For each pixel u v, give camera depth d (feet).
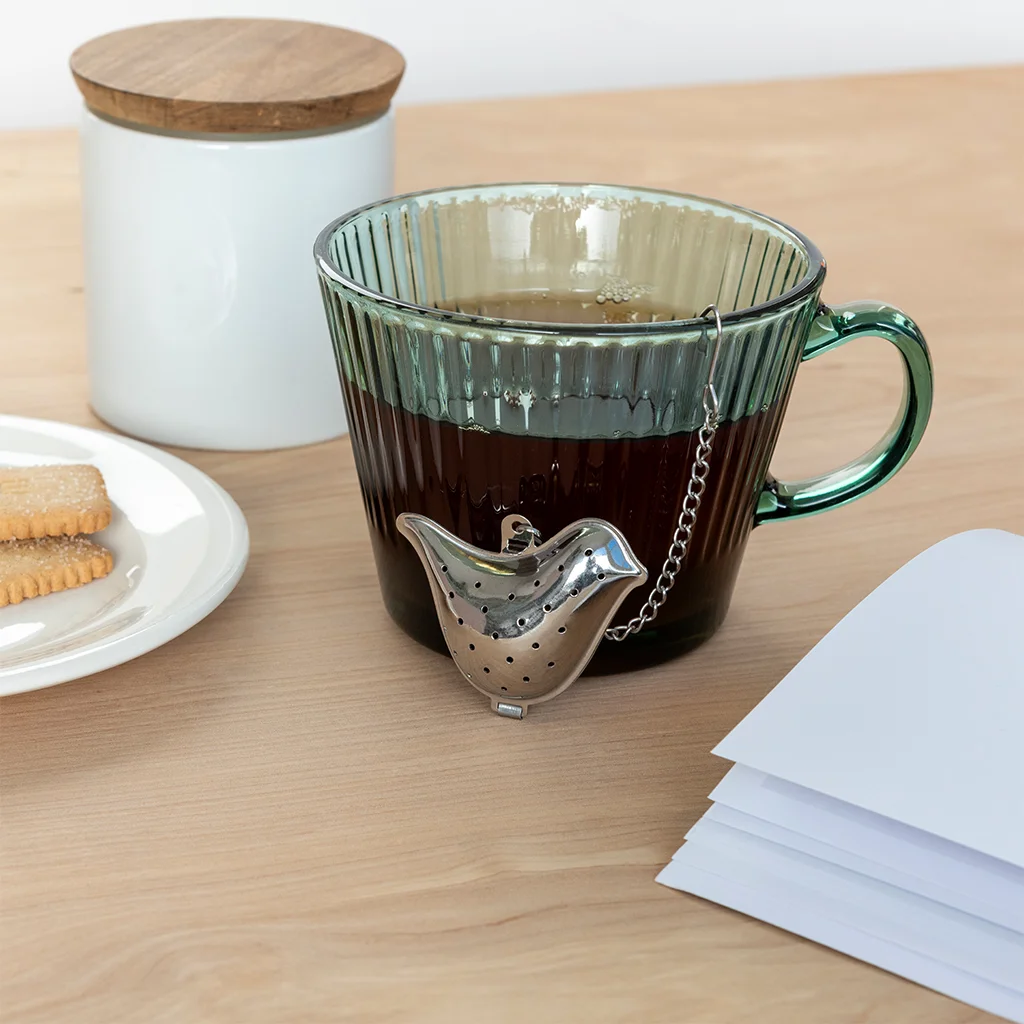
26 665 2.46
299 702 2.57
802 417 3.10
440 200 2.72
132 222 2.85
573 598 2.47
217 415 2.92
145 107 2.78
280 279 2.87
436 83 5.53
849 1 5.98
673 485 2.50
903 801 2.33
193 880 2.39
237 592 2.71
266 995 2.31
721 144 4.33
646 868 2.41
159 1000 2.30
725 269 2.71
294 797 2.47
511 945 2.35
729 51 5.90
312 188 2.85
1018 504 2.90
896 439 2.64
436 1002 2.31
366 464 2.58
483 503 2.51
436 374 2.47
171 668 2.60
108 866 2.40
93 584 2.65
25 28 4.89
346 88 2.84
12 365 3.11
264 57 2.93
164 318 2.88
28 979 2.31
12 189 3.77
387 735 2.54
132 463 2.79
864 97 4.94
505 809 2.46
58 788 2.47
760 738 2.38
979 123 4.73
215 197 2.82
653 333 2.43
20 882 2.38
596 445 2.47
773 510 2.64
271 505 2.86
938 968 2.33
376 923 2.36
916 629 2.50
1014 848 2.30
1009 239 3.75
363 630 2.67
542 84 5.68
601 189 2.73
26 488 2.71
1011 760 2.37
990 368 3.21
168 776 2.48
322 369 2.94
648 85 5.84
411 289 2.73
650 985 2.32
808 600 2.73
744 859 2.40
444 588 2.51
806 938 2.35
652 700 2.59
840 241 3.63
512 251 2.76
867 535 2.84
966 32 6.24
